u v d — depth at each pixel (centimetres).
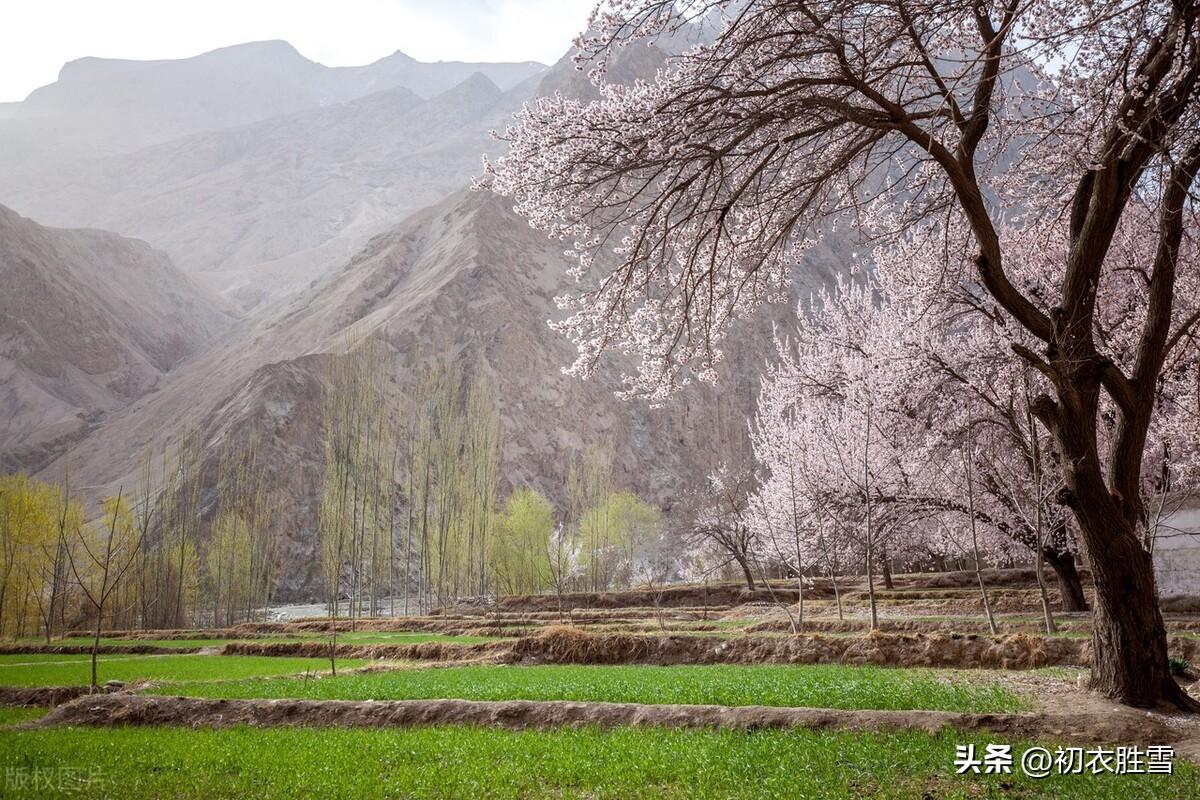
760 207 1545
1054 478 2753
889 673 1869
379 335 13362
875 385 3250
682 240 1562
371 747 1179
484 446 8725
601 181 1326
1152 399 1389
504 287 15025
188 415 14488
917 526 3606
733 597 5206
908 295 3084
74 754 1188
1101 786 855
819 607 4247
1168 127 1232
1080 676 1538
